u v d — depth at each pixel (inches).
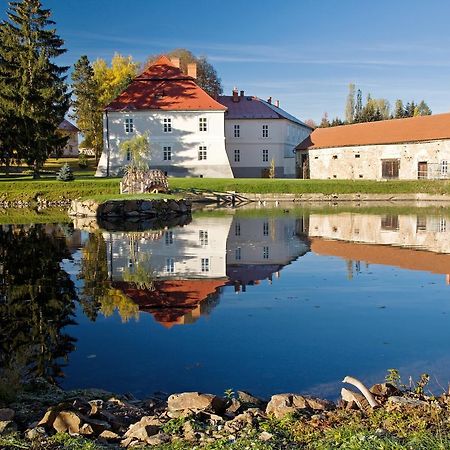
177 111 2217.0
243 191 1818.4
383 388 263.7
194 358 325.4
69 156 3454.7
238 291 502.3
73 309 442.0
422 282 536.4
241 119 2556.6
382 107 4001.0
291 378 293.3
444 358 321.1
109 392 277.1
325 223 1096.2
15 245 813.9
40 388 283.1
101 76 2997.0
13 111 1803.6
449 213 1311.5
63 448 200.7
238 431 214.4
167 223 1130.7
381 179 2153.1
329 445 188.9
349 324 390.3
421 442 184.1
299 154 2536.9
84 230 1013.2
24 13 1889.8
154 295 489.1
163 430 221.0
